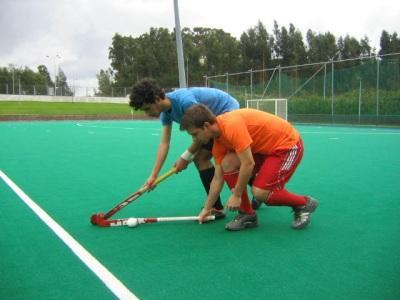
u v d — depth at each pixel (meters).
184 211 3.96
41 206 4.14
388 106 18.72
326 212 3.83
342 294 2.17
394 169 6.43
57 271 2.50
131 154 8.62
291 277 2.38
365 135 13.92
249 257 2.70
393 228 3.32
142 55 71.06
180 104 3.36
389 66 18.62
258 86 23.72
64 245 2.96
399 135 13.86
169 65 71.12
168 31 72.56
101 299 2.14
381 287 2.24
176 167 3.58
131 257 2.72
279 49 65.81
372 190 4.84
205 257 2.71
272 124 3.18
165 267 2.55
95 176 5.94
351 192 4.73
